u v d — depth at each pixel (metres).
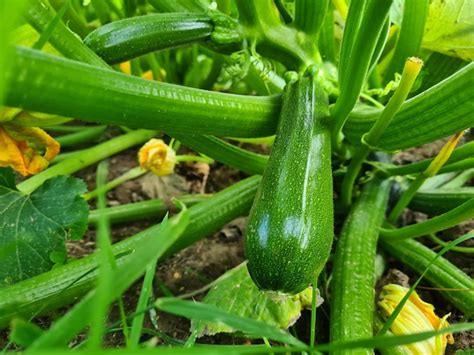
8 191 0.36
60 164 0.49
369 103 0.44
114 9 0.47
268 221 0.28
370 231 0.38
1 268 0.33
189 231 0.38
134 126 0.28
